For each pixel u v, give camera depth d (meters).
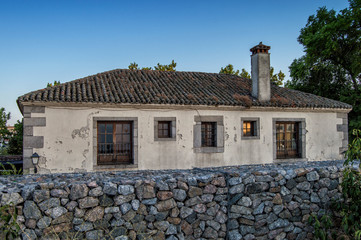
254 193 4.11
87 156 8.52
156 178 3.95
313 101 11.17
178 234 3.73
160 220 3.68
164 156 9.19
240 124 10.09
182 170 5.02
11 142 17.67
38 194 3.32
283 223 4.18
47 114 8.28
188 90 10.31
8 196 3.23
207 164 9.64
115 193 3.55
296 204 4.29
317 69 16.44
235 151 9.97
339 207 4.36
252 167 5.01
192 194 3.86
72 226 3.38
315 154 11.07
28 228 3.25
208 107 9.54
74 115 8.48
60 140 8.34
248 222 4.02
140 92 9.49
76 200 3.44
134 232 3.56
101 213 3.48
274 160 10.45
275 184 4.22
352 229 4.14
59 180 3.94
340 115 11.58
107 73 11.09
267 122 10.44
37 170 8.09
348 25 14.29
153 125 9.12
